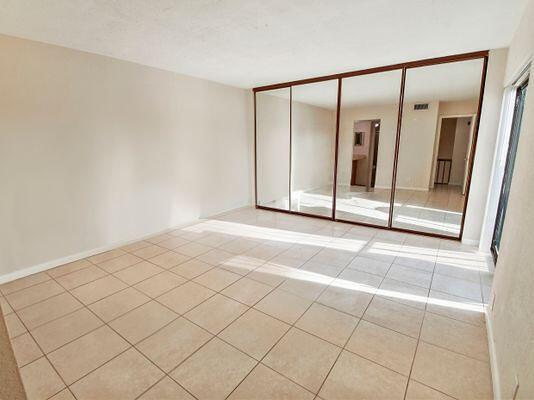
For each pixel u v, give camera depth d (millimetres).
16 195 2707
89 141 3170
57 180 2963
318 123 5977
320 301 2361
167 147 4020
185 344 1871
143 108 3654
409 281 2684
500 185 3146
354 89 4828
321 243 3695
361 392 1505
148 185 3846
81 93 3047
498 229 3197
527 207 1351
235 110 5027
